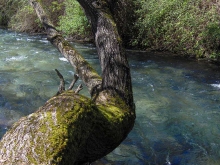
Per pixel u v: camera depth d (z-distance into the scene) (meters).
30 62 8.84
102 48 2.72
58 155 1.36
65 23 12.60
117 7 10.77
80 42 12.19
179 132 4.54
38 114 1.55
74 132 1.52
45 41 12.30
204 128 4.68
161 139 4.32
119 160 3.72
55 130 1.44
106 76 2.54
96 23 2.92
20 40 12.48
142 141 4.24
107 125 1.87
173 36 9.99
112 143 1.98
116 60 2.56
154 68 8.27
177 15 9.92
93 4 2.97
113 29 2.81
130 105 2.40
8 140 1.43
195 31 9.47
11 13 17.06
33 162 1.30
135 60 9.16
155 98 6.00
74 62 3.06
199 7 9.87
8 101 5.79
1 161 1.33
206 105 5.66
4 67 8.25
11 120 4.99
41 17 3.64
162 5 10.23
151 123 4.83
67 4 13.37
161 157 3.85
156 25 10.34
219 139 4.34
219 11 9.23
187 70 8.09
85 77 2.89
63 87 2.25
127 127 2.21
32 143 1.38
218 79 7.33
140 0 10.99
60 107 1.59
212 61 8.95
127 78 2.53
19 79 7.20
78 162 1.95
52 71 7.91
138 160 3.75
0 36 13.50
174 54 9.87
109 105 2.25
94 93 2.68
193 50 9.51
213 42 9.17
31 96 6.08
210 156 3.88
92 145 1.88
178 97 6.08
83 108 1.65
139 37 10.64
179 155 3.90
